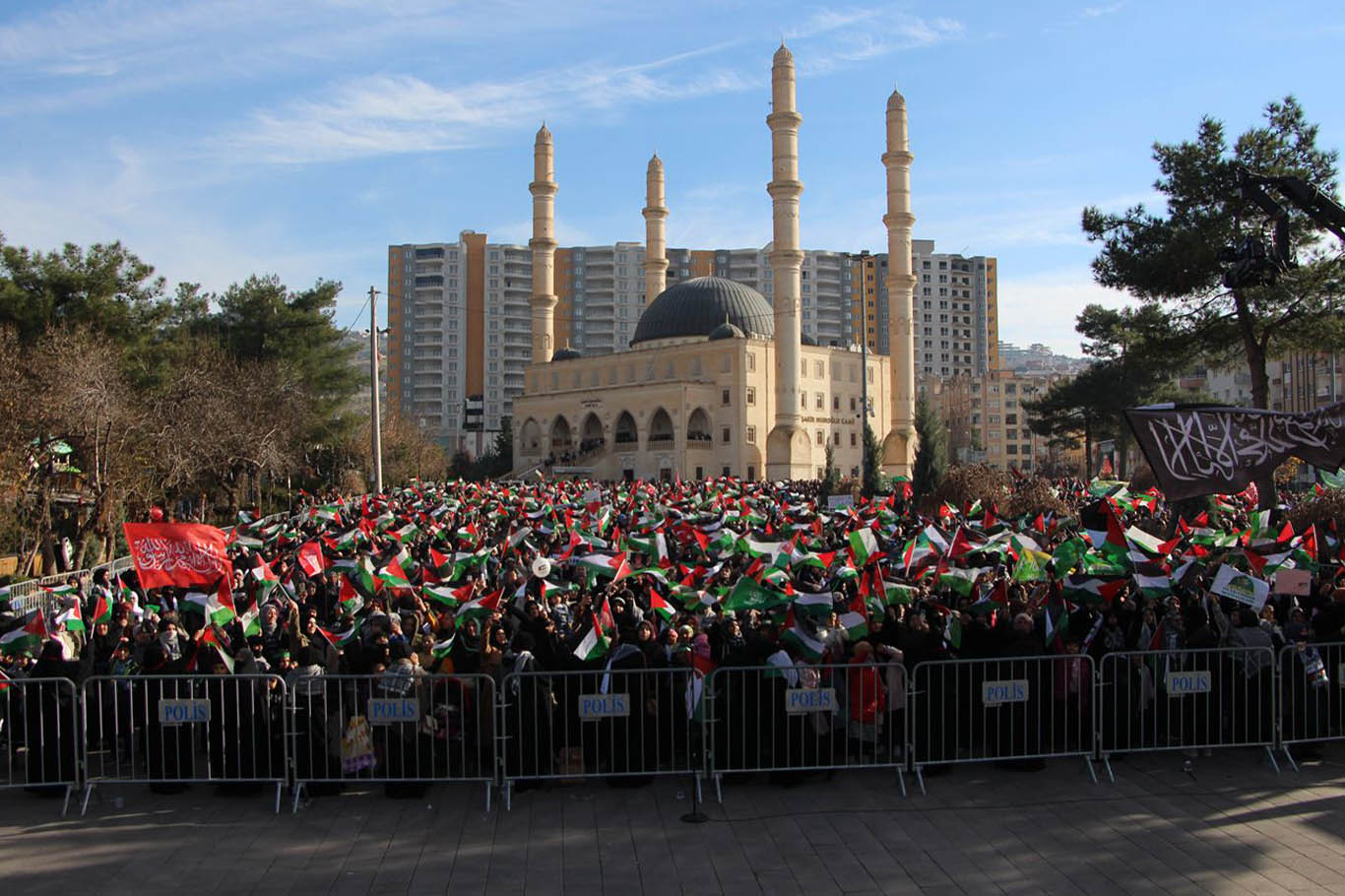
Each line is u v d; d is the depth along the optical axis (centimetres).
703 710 1451
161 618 1850
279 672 1524
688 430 12094
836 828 1337
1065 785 1502
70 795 1456
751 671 1500
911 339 11894
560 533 3200
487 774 1521
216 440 5281
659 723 1516
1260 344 3881
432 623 1878
